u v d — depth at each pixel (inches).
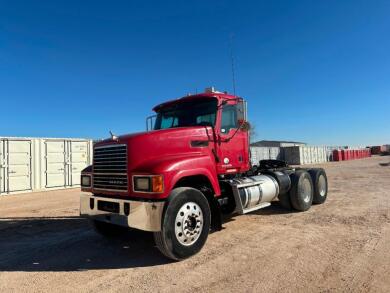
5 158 629.9
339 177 821.2
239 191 279.0
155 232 207.5
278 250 229.5
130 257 229.5
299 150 1850.4
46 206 474.3
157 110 314.0
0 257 237.9
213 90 290.4
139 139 224.5
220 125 279.0
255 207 300.5
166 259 221.0
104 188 238.7
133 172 219.0
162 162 218.4
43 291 176.1
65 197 568.4
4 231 321.4
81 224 343.6
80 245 263.3
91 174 252.1
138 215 208.5
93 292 173.3
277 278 181.9
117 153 229.9
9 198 573.6
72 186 725.9
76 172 735.1
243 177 312.2
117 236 283.0
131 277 192.2
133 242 267.4
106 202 232.5
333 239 252.2
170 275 192.5
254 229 289.7
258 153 1592.0
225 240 258.1
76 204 485.4
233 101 297.3
